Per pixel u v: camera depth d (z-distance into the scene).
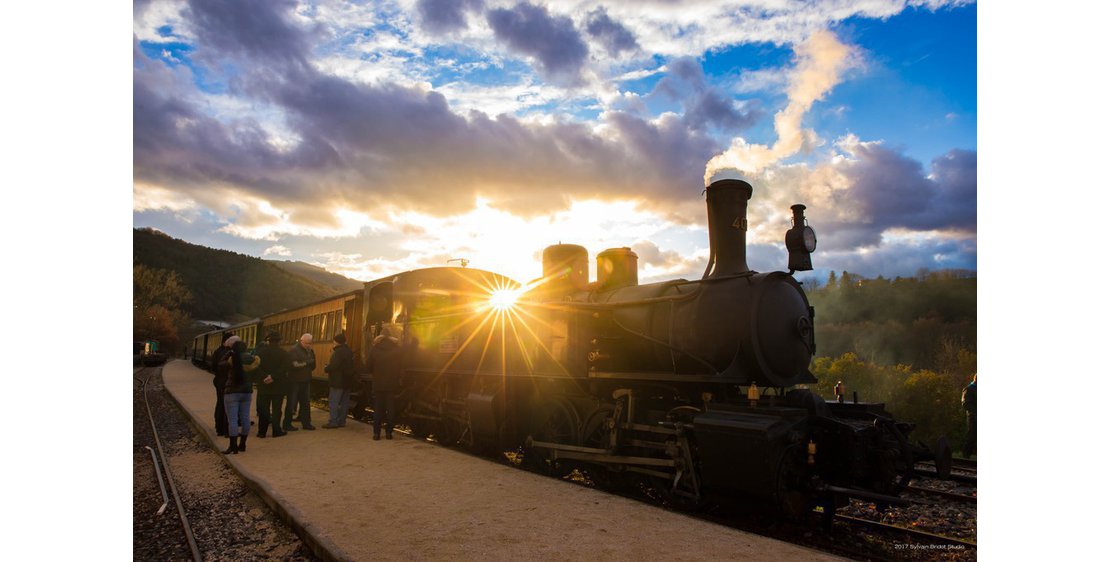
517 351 8.98
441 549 4.71
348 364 12.26
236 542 5.68
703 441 6.07
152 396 20.50
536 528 5.20
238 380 9.24
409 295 12.08
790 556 4.50
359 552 4.68
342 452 9.04
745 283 6.77
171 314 88.94
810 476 5.86
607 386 7.88
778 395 6.95
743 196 7.43
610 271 8.59
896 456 5.96
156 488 7.75
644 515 5.59
